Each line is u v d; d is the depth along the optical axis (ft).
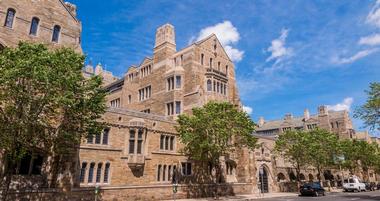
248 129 94.94
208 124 93.45
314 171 186.91
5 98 53.57
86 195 73.92
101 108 64.44
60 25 88.02
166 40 145.59
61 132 60.75
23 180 67.36
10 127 53.42
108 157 86.17
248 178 127.65
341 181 211.20
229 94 150.51
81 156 79.92
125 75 165.27
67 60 58.18
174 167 105.09
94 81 64.03
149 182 94.99
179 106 130.21
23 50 56.29
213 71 138.82
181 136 99.04
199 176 112.88
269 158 146.92
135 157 91.15
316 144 141.18
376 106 99.55
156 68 145.89
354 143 185.26
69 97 57.26
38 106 55.72
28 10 81.46
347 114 256.73
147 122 98.63
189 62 134.82
